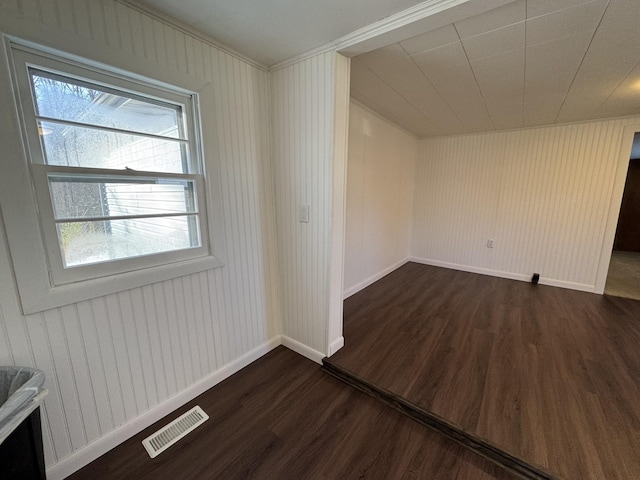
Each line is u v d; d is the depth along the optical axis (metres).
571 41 1.61
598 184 3.34
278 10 1.36
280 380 1.95
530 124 3.52
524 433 1.46
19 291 1.09
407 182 4.41
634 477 1.25
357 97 2.66
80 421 1.31
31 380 1.00
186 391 1.73
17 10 1.00
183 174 1.60
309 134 1.88
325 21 1.46
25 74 1.06
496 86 2.31
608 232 3.33
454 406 1.64
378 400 1.76
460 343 2.32
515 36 1.58
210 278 1.79
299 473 1.31
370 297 3.31
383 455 1.40
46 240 1.15
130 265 1.42
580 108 2.82
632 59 1.80
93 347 1.32
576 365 2.03
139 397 1.52
